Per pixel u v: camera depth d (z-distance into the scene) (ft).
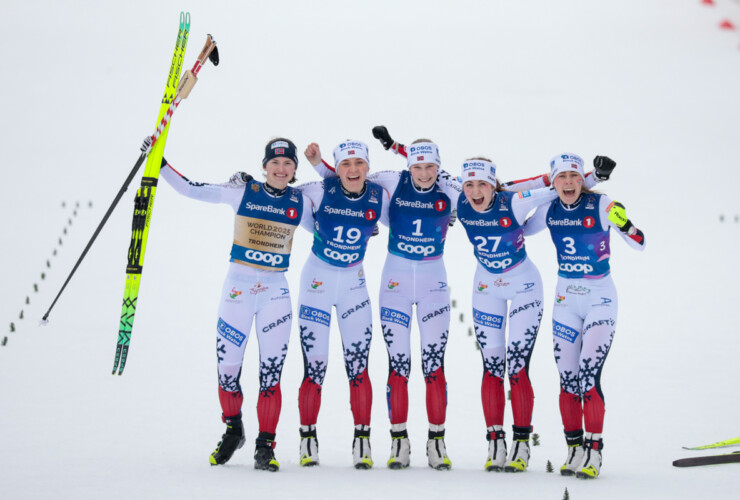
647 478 58.29
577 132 267.80
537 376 91.25
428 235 63.31
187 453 64.59
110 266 133.28
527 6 504.84
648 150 244.63
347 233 62.13
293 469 59.88
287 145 60.70
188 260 140.87
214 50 63.16
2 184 197.88
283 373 91.15
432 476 58.13
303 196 62.64
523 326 62.34
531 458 66.69
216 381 85.92
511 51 407.44
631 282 131.75
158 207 182.91
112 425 71.61
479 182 61.57
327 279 62.64
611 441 70.28
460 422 76.95
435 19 481.05
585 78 354.13
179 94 61.93
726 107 301.84
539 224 63.72
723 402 80.23
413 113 294.87
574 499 51.60
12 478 55.93
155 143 61.05
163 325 105.50
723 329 106.73
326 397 83.76
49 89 324.19
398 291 63.31
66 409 75.56
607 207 60.34
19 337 98.07
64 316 107.24
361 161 61.21
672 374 89.76
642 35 424.46
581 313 61.87
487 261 63.26
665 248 153.07
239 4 506.07
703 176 214.28
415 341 101.19
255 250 61.16
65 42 401.08
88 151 238.27
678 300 121.29
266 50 409.49
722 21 438.81
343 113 294.05
